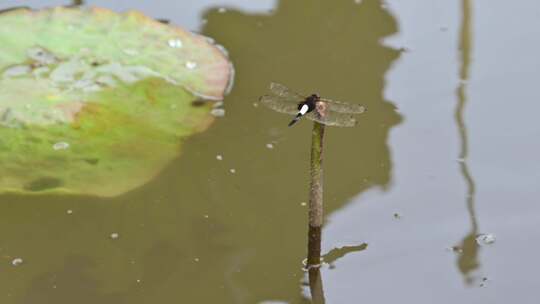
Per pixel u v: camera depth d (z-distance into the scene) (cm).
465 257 508
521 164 563
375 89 618
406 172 561
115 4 688
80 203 541
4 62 595
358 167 565
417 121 596
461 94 615
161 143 570
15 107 570
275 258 510
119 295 486
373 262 506
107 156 557
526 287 489
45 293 485
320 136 456
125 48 616
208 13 684
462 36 664
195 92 602
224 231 527
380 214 535
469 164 564
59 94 582
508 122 593
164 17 675
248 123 592
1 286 488
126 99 589
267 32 668
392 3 702
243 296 484
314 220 482
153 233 524
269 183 555
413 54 650
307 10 693
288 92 472
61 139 562
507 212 533
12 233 521
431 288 490
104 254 511
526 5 697
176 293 487
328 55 648
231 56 642
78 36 620
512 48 653
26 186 533
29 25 621
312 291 489
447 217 532
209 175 557
